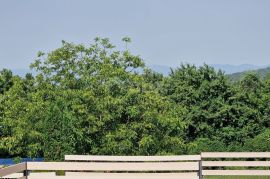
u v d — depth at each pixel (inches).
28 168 484.1
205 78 1569.9
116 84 885.8
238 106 1504.7
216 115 1466.5
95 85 878.4
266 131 1348.4
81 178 492.4
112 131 844.0
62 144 800.3
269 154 630.5
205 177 701.9
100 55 924.6
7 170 435.5
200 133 1476.4
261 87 1675.7
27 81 987.9
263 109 1550.2
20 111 884.6
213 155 636.7
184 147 893.8
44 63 916.6
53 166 489.4
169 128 888.9
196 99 1515.7
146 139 813.9
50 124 812.0
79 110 805.9
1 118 959.6
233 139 1464.1
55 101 831.1
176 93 1541.6
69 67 896.3
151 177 498.3
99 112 845.8
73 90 839.1
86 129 826.2
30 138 836.0
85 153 843.4
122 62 930.1
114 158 579.2
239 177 712.4
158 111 900.6
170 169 496.1
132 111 834.8
